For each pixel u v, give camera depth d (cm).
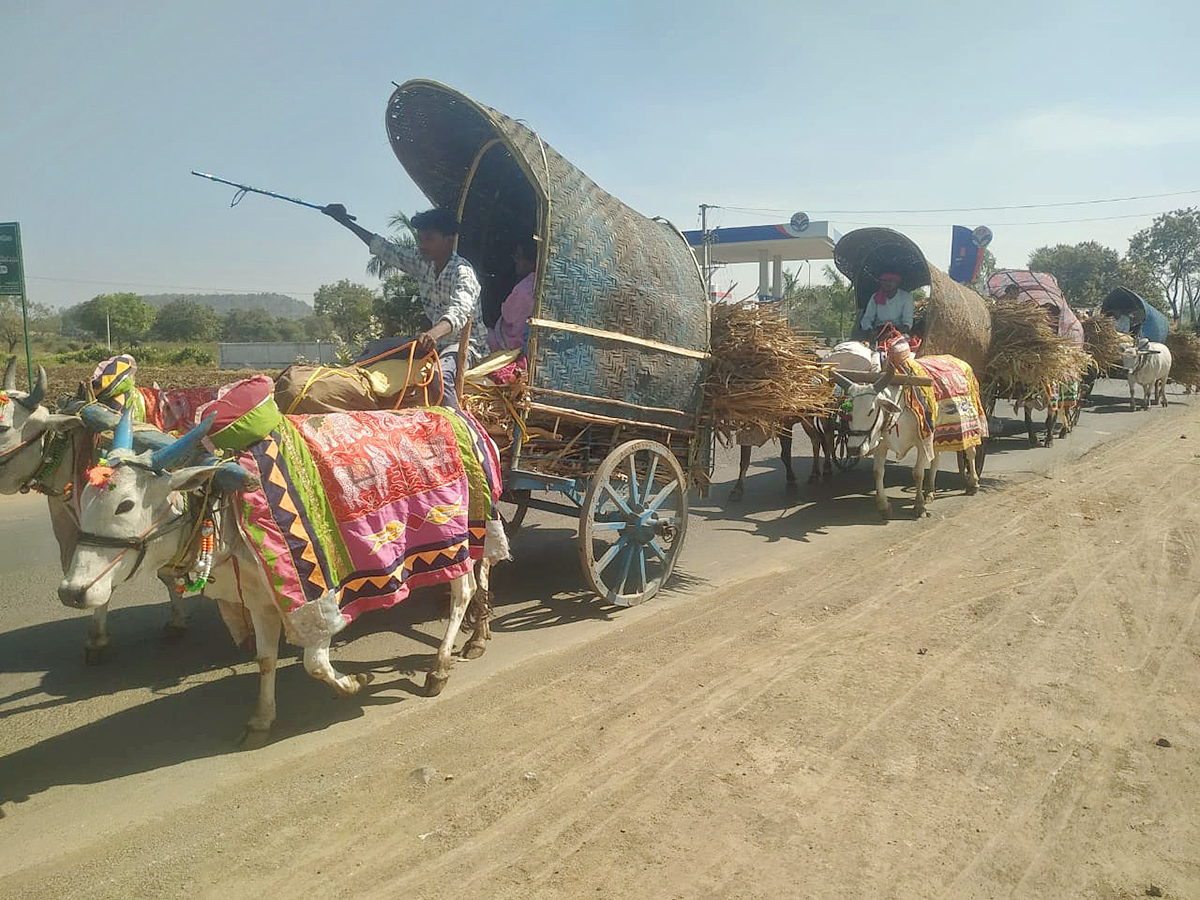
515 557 827
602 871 339
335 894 328
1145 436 1678
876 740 446
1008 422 1925
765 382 733
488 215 754
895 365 977
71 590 358
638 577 698
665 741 446
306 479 428
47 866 346
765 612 656
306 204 623
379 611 667
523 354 613
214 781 411
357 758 432
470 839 362
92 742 453
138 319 7562
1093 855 351
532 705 491
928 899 323
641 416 677
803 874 337
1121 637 592
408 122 647
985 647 576
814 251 3834
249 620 495
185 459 388
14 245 1233
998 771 416
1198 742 445
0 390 546
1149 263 7069
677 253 712
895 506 1062
